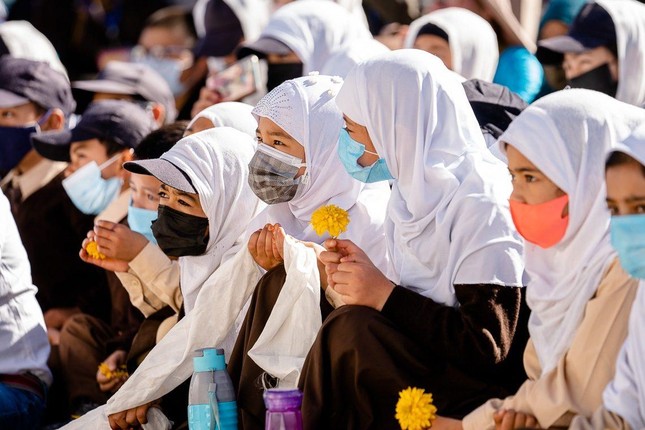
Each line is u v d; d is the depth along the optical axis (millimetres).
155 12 25047
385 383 9883
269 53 16922
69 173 16125
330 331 10109
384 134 10570
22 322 13336
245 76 16500
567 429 8836
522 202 9273
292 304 10609
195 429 10664
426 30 16828
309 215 11867
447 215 10297
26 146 17438
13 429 12961
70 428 11727
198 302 11156
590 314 8828
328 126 11695
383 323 9977
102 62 24531
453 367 9961
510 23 17766
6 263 13227
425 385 9922
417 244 10539
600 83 15164
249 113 13828
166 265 12719
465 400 9953
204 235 12094
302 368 10328
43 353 13555
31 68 17797
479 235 10070
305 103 11672
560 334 9195
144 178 13602
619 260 8703
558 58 16203
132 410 11461
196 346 11164
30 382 13289
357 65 10789
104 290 16016
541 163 9055
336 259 10359
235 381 11008
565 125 9078
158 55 22625
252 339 10781
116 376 13594
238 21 20125
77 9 24875
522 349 10250
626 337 8680
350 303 10250
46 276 16250
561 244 9219
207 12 20328
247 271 11078
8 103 17500
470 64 16797
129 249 12625
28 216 16359
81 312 16000
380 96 10562
